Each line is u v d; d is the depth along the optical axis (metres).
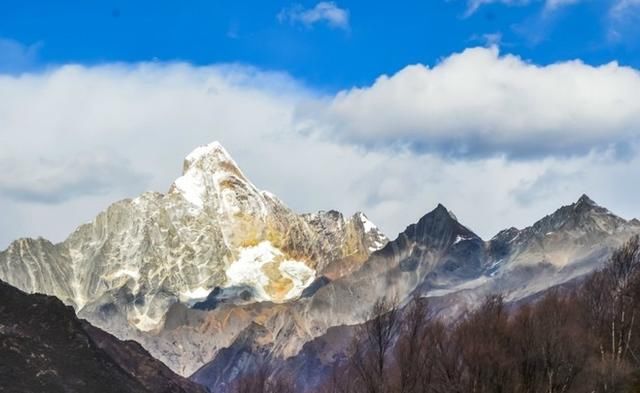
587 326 162.00
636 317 158.75
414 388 146.50
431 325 156.75
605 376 145.25
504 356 145.50
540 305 169.50
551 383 141.38
